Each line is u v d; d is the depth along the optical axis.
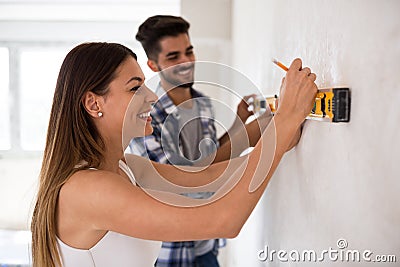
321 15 1.13
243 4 2.82
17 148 4.82
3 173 4.64
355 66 0.88
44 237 1.28
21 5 4.21
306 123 1.28
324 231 1.10
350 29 0.91
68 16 4.54
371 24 0.80
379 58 0.77
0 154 4.82
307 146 1.26
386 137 0.74
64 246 1.27
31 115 4.85
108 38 4.73
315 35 1.19
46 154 1.32
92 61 1.27
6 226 4.58
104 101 1.28
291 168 1.45
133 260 1.38
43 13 4.44
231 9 3.42
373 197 0.79
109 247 1.33
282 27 1.63
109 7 4.28
